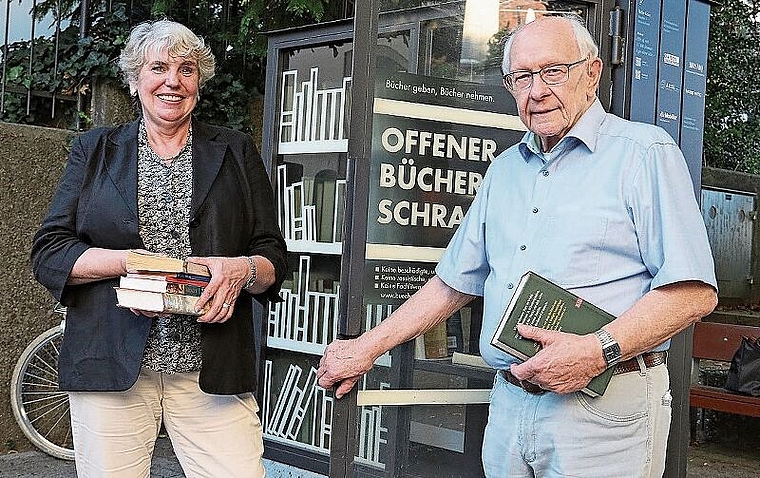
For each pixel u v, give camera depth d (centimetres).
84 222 291
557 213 263
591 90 270
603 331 247
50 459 554
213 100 638
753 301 893
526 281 252
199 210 295
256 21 614
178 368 292
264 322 461
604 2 356
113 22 619
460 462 329
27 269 561
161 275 275
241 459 305
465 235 291
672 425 383
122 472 293
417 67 321
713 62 920
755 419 722
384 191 318
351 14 609
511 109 338
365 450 312
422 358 324
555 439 259
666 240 249
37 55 612
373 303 316
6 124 555
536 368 246
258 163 318
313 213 445
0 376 555
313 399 440
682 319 249
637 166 257
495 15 334
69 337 292
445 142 328
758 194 896
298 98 452
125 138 299
